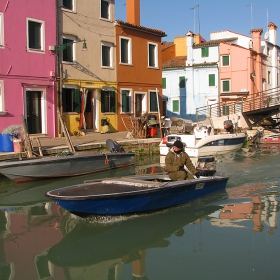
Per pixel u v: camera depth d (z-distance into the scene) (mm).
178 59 39250
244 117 27906
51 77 18781
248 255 6324
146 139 18359
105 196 7430
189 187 8930
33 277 5773
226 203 9211
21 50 17547
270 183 11172
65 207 7445
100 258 6422
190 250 6605
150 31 24750
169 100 37844
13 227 7934
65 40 19688
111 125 22422
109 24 22156
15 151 13125
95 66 21359
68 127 19781
